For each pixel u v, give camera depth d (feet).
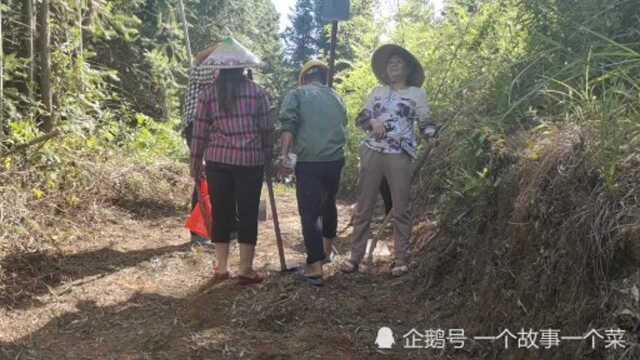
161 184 24.52
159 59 38.06
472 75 20.21
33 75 21.50
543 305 10.48
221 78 15.07
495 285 11.85
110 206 22.04
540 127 12.50
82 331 12.92
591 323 9.46
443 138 18.57
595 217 9.77
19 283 14.88
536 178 11.29
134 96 37.47
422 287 14.55
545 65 15.31
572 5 15.69
